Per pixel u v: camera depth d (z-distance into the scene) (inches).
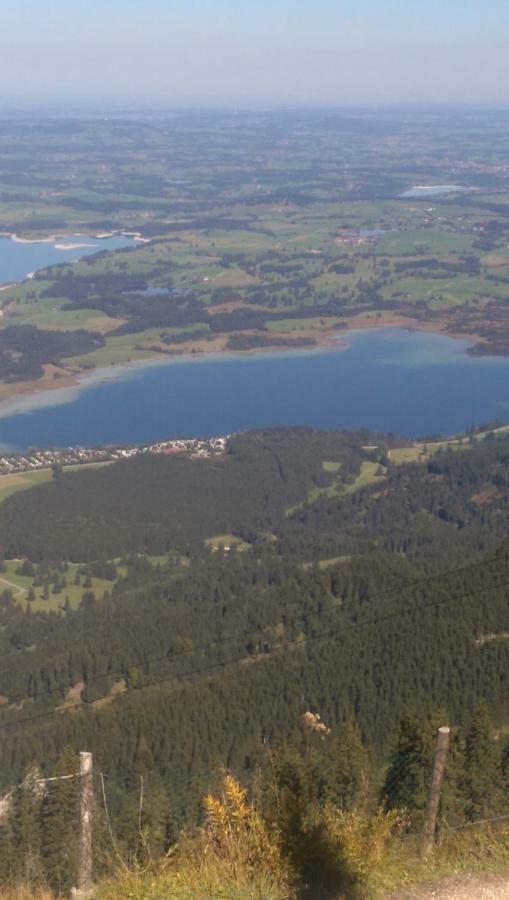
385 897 645.3
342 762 1061.8
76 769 1053.8
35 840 959.0
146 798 1051.9
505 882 666.2
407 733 1132.5
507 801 1039.0
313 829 692.7
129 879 674.2
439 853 724.0
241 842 675.4
